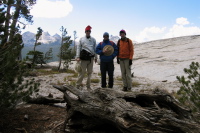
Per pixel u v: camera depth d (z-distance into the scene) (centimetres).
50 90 838
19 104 559
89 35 723
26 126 402
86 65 733
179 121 261
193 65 439
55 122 432
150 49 3659
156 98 353
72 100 407
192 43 3362
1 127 385
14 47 432
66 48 2223
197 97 395
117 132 373
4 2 492
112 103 356
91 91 412
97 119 370
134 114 298
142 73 1998
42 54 2434
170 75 1711
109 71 733
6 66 387
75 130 390
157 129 271
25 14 2036
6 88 379
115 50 736
